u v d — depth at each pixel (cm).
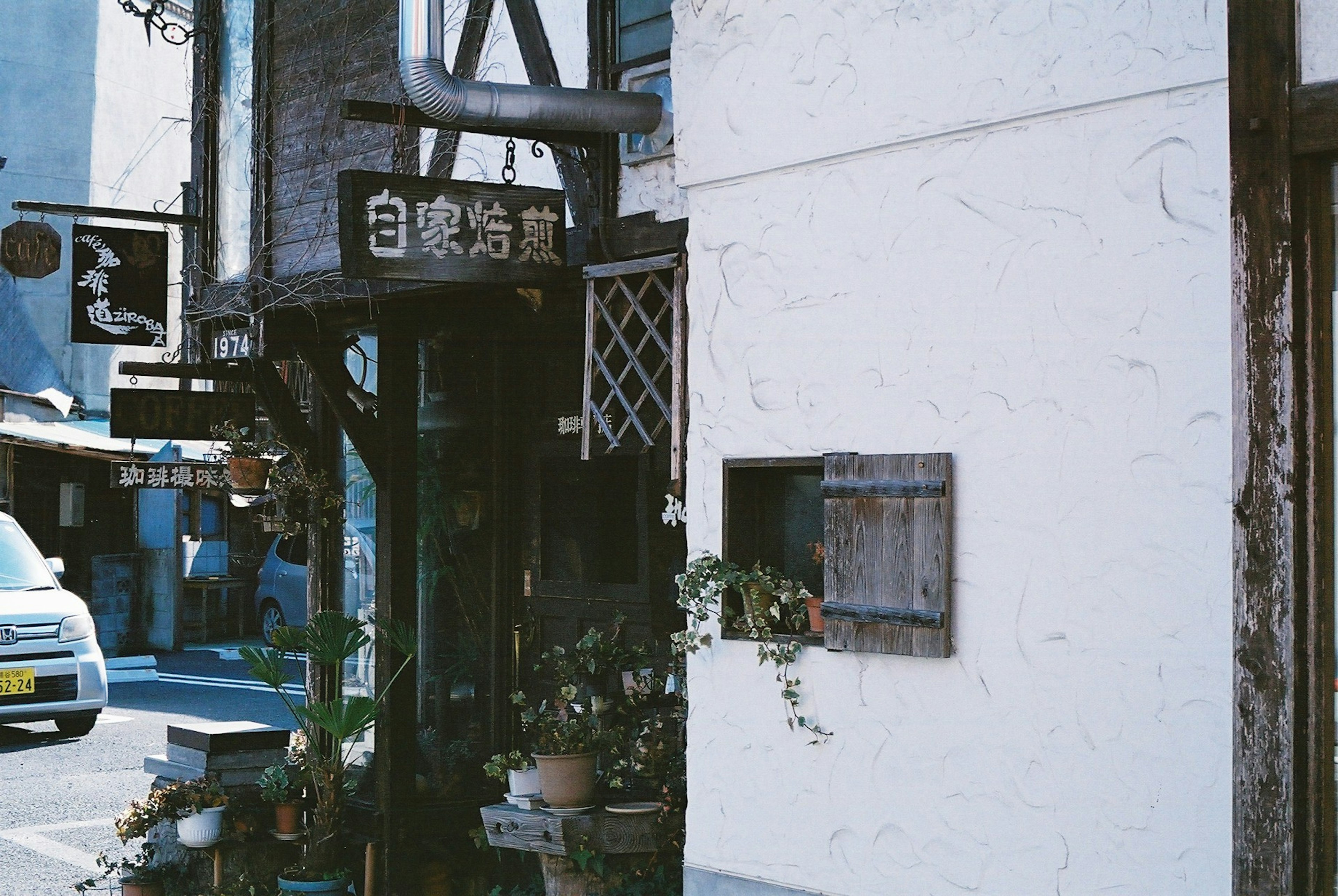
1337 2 344
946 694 425
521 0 622
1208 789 368
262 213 712
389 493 724
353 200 512
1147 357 384
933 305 433
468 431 743
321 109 692
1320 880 347
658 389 621
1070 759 396
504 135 559
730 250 493
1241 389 357
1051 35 404
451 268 530
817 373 464
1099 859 389
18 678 1218
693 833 498
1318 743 348
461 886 718
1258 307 354
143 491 1981
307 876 685
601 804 575
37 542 1873
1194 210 375
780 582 475
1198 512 372
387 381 726
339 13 687
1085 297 397
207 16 779
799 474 499
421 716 736
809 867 461
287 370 870
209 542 2077
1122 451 388
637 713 593
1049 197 405
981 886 416
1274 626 350
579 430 707
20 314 1903
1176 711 375
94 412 2025
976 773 418
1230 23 361
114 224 2042
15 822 940
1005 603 412
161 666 1811
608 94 541
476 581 739
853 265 455
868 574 442
